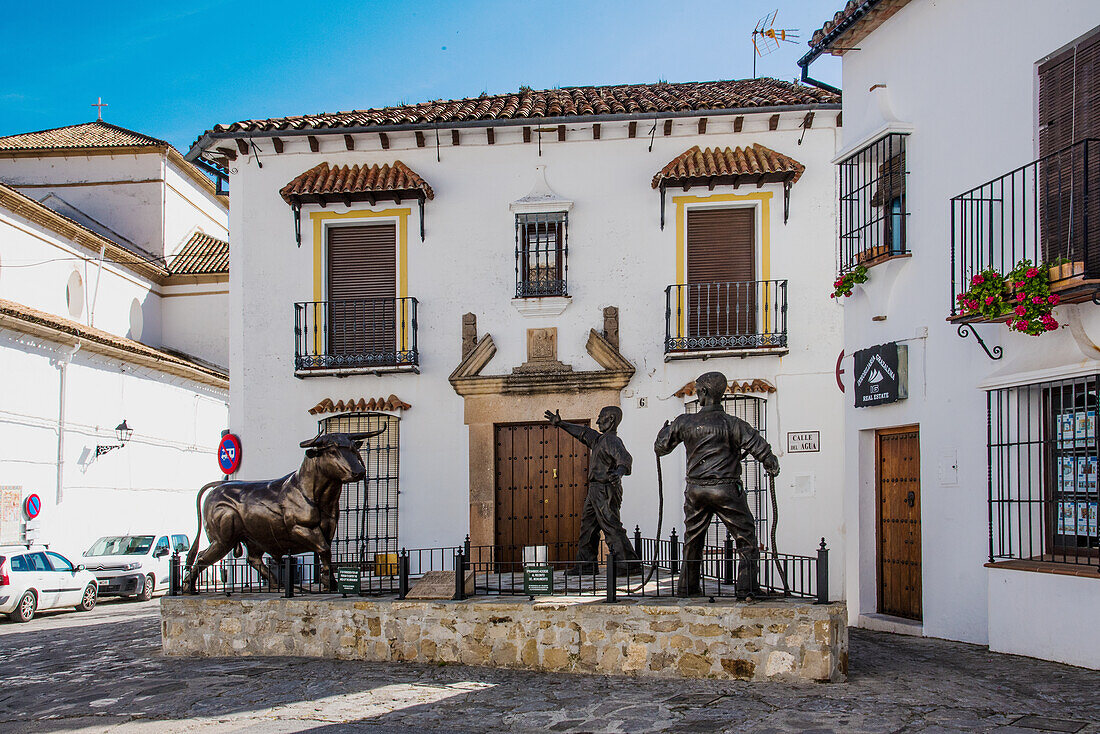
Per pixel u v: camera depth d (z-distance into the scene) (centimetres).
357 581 1017
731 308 1455
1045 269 843
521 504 1475
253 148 1534
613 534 1086
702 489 880
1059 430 898
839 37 1215
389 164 1520
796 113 1440
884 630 1127
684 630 851
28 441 1967
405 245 1512
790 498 1405
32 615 1692
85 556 2077
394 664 939
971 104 1013
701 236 1483
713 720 707
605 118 1437
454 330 1493
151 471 2428
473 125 1467
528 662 901
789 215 1452
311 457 1077
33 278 2180
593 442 1120
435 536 1463
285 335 1520
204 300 2712
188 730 734
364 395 1493
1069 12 881
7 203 2088
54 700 855
